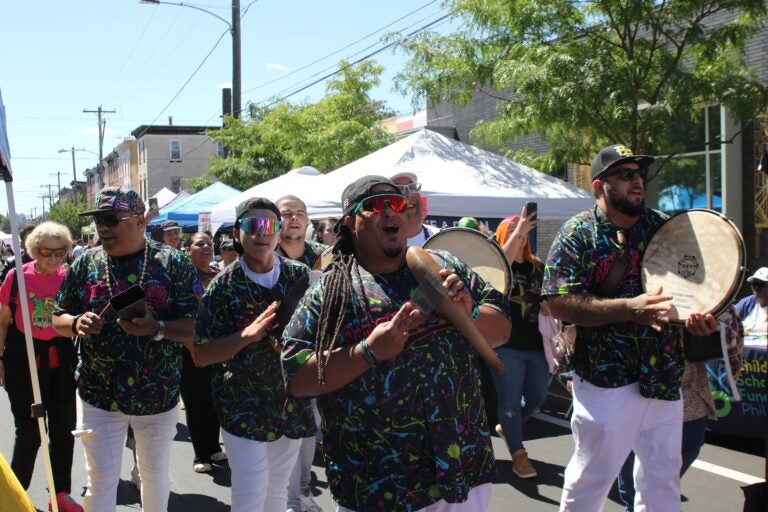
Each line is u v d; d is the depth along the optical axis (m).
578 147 10.70
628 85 8.88
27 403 5.14
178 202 19.42
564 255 3.62
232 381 3.85
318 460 6.39
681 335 3.60
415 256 2.42
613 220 3.64
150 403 4.04
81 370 4.10
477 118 17.48
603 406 3.54
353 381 2.52
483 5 10.30
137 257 4.18
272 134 20.55
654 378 3.49
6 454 6.62
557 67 9.09
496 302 2.72
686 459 4.44
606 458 3.57
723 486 5.46
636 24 9.34
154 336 3.90
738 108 8.97
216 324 3.90
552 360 5.62
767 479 3.38
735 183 11.73
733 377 4.00
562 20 9.67
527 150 12.20
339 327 2.52
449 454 2.50
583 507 3.65
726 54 10.01
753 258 11.72
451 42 11.10
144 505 4.21
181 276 4.21
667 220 3.61
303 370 2.51
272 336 3.72
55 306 4.22
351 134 18.06
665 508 3.60
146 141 55.75
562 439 6.84
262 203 3.99
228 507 5.36
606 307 3.42
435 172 9.12
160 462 4.16
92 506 4.04
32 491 5.65
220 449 6.33
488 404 6.82
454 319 2.42
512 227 5.72
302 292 3.59
